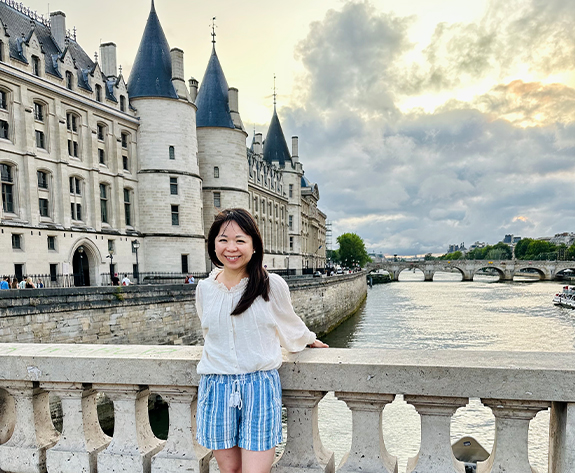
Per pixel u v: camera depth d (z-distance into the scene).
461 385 2.90
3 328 16.06
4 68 26.92
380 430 3.26
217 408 2.75
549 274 139.75
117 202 36.00
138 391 3.54
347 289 58.16
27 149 28.31
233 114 50.81
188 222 40.00
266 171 72.50
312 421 3.30
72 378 3.53
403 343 36.38
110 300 20.58
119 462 3.50
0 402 4.00
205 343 2.91
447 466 3.05
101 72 34.94
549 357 3.07
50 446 3.82
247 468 2.71
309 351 3.43
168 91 39.41
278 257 74.50
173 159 39.38
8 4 32.75
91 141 33.41
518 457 2.95
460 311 57.28
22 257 27.47
